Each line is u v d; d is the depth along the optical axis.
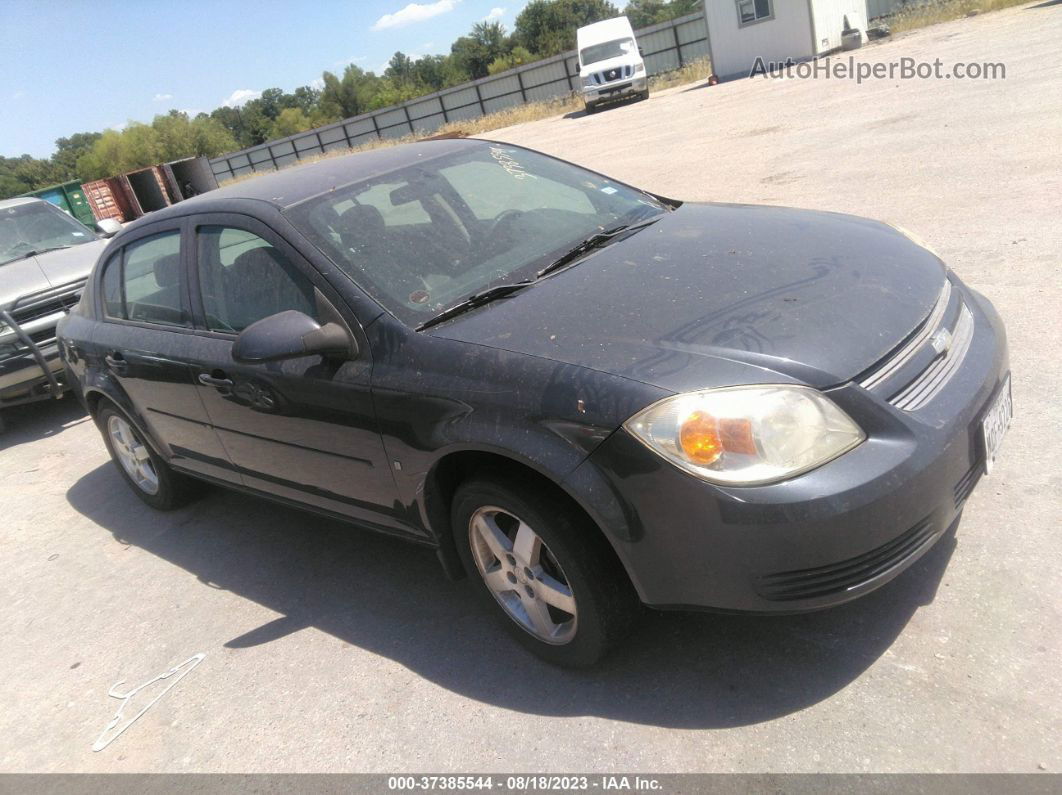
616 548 2.45
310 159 43.16
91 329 4.66
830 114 12.63
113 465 6.02
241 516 4.75
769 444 2.24
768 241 3.12
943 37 19.36
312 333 2.97
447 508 3.03
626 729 2.58
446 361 2.77
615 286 2.90
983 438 2.54
